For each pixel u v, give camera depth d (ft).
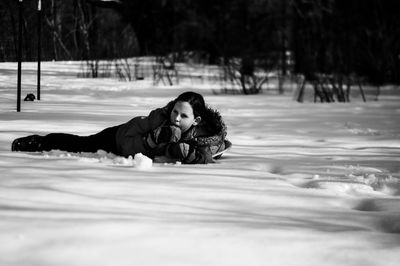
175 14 106.42
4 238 7.23
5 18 57.93
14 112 27.61
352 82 67.77
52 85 49.06
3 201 9.15
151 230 7.96
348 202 11.12
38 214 8.38
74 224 7.96
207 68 90.89
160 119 15.06
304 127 29.27
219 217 9.09
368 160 17.88
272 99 50.60
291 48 74.02
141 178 11.95
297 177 13.85
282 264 7.05
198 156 14.89
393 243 8.08
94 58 81.20
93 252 6.98
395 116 37.42
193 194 10.73
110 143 15.76
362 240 8.15
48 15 80.02
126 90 50.44
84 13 88.99
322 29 66.23
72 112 29.07
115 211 8.96
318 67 63.57
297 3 73.20
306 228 8.72
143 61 85.81
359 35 71.97
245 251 7.39
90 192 10.34
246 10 90.48
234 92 58.18
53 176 11.55
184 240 7.63
